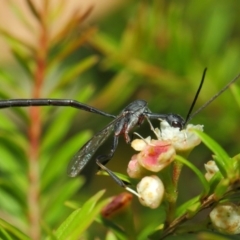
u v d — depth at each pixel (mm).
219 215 133
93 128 186
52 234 131
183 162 132
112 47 167
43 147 157
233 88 142
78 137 155
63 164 154
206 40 173
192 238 162
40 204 154
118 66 168
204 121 170
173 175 136
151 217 167
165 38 167
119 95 169
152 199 134
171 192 136
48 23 157
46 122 168
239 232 134
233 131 169
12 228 132
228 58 171
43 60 157
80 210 132
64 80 158
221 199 134
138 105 148
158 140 137
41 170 156
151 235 138
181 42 167
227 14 178
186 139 137
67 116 158
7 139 155
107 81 195
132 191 140
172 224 136
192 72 169
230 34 182
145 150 135
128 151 188
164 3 181
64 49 156
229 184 132
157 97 172
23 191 155
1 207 154
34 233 151
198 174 132
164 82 169
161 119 147
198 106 171
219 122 170
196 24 179
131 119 148
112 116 157
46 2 156
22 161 157
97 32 167
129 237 141
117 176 141
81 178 152
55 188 156
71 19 156
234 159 132
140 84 172
